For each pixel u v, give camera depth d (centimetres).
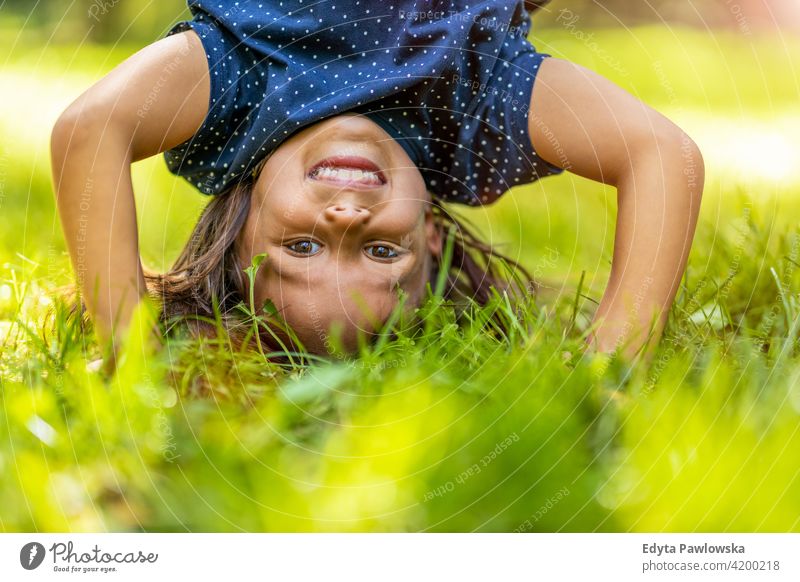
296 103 153
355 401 125
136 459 110
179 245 235
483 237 204
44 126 385
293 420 121
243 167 159
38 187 282
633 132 152
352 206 149
